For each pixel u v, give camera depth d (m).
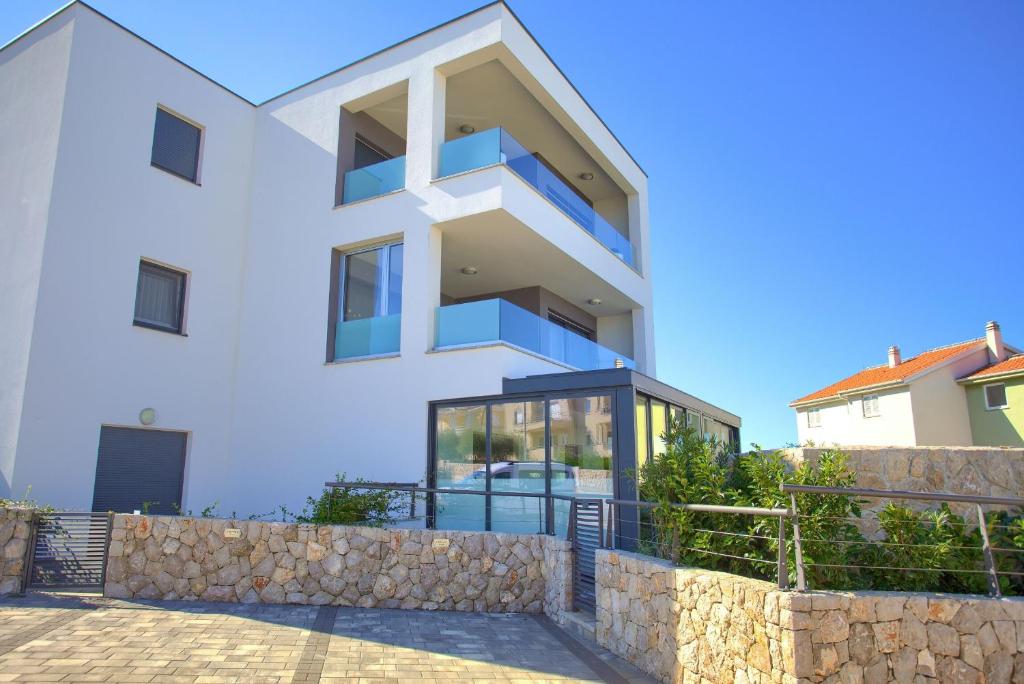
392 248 12.16
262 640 6.40
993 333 26.05
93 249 11.26
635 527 9.12
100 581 8.17
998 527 5.97
